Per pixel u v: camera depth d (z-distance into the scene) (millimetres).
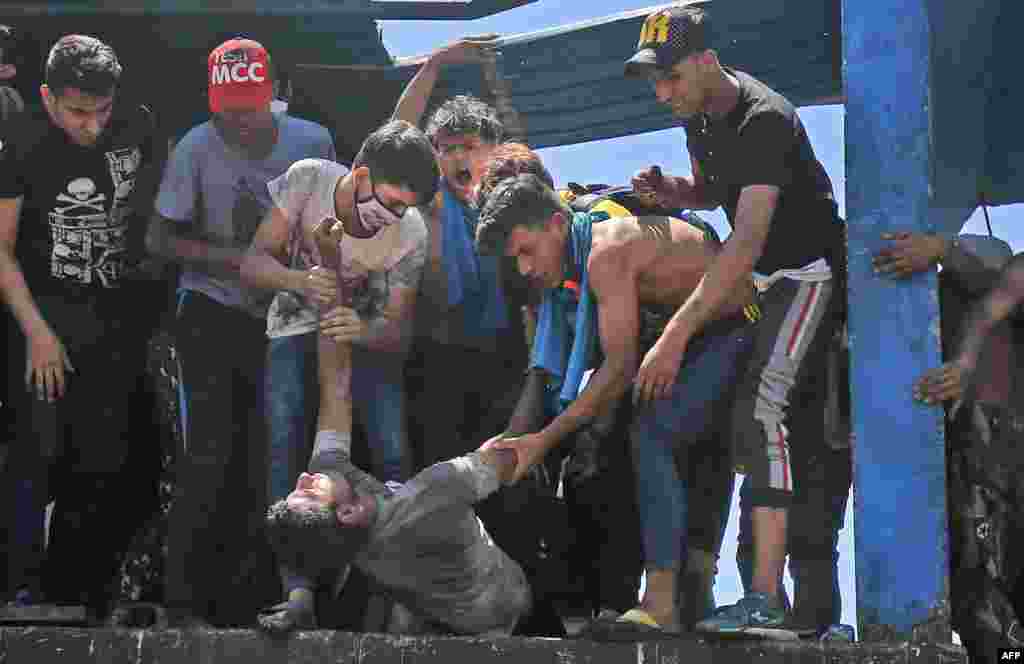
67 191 19062
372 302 18438
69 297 19109
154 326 19828
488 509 18391
